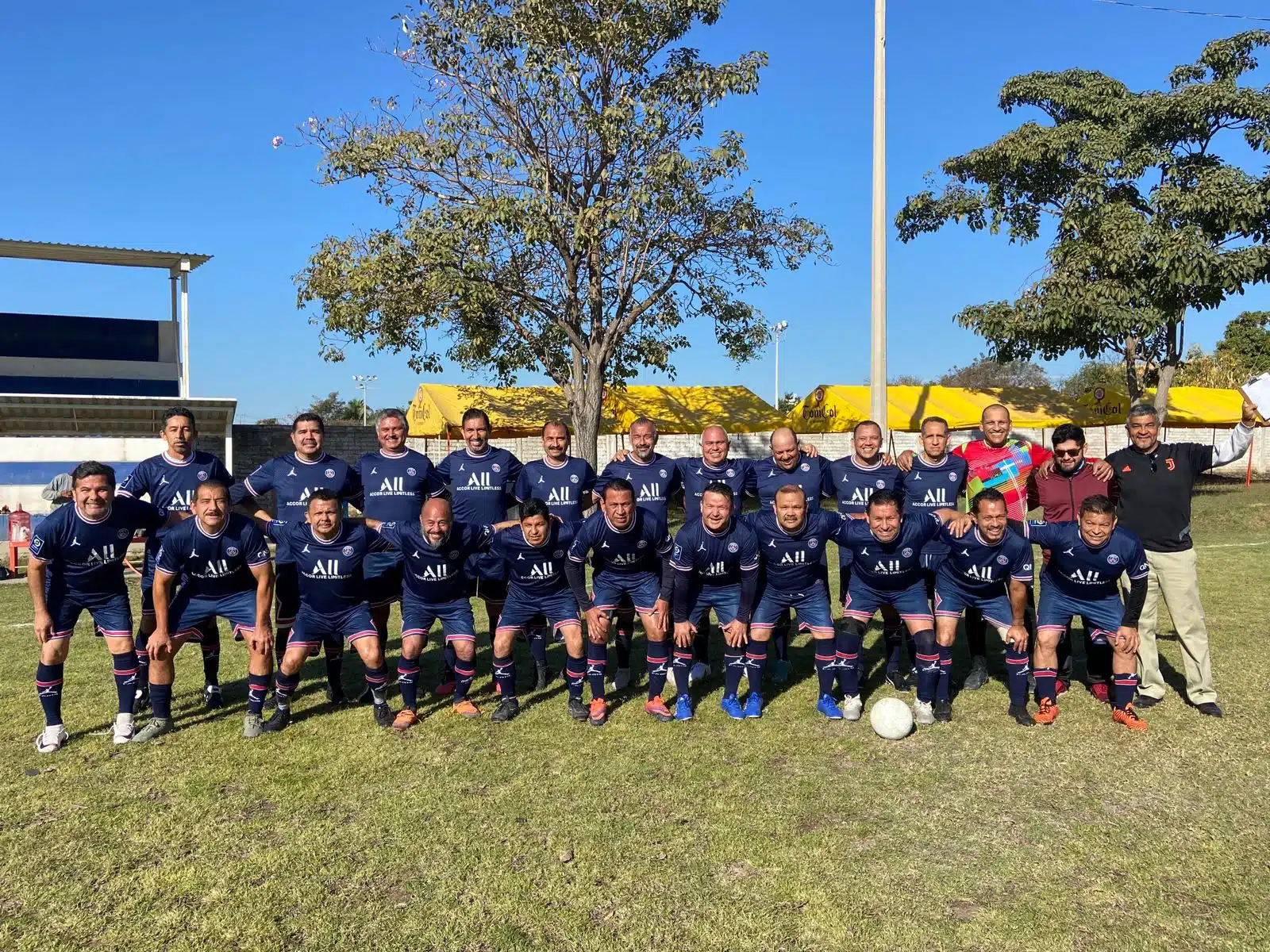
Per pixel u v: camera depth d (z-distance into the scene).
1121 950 2.86
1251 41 18.88
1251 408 4.89
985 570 5.14
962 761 4.53
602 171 15.47
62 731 4.84
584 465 6.57
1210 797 4.02
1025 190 20.02
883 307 12.17
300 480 5.95
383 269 14.32
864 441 6.14
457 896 3.24
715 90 14.58
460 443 19.91
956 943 2.91
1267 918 3.03
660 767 4.48
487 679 6.26
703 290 17.27
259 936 2.99
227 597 5.14
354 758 4.65
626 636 6.01
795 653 6.92
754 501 19.97
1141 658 5.42
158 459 5.72
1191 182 19.09
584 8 14.73
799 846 3.60
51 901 3.22
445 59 14.88
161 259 16.61
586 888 3.28
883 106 12.01
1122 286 17.73
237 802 4.09
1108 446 24.00
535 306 16.17
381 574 5.81
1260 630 7.18
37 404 14.62
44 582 4.73
